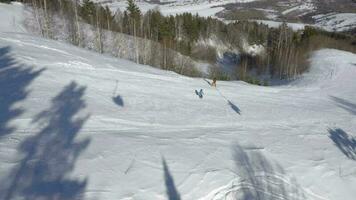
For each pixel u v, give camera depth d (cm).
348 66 5934
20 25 5594
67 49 3581
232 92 3500
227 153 1889
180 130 2177
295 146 2203
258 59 7900
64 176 1363
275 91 3994
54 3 7006
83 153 1567
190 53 7225
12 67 2588
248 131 2375
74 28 5906
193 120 2441
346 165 2017
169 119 2362
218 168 1680
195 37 8144
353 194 1745
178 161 1666
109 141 1747
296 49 7288
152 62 5425
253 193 1552
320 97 4000
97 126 1972
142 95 2772
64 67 2906
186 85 3397
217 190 1511
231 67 7650
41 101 2139
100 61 3462
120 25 6981
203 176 1578
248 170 1739
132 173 1479
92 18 6706
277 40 8369
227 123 2503
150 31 6956
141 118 2269
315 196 1675
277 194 1595
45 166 1405
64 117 1984
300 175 1809
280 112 3041
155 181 1462
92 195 1288
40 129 1756
